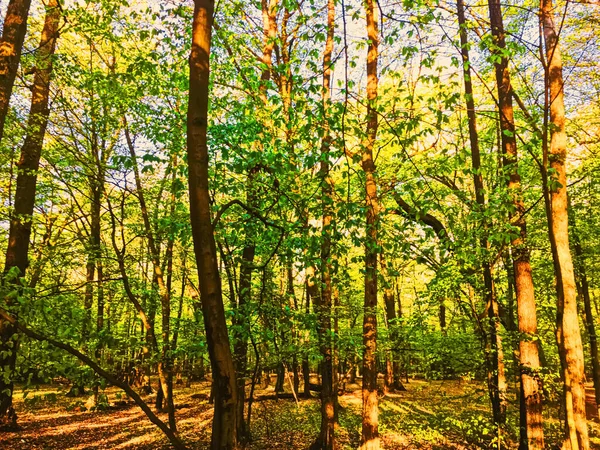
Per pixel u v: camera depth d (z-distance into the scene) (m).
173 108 7.56
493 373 9.65
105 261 11.41
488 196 8.64
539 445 8.89
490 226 8.75
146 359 8.63
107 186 9.66
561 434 10.76
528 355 9.38
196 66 2.99
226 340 2.91
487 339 9.66
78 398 19.72
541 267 12.93
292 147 6.28
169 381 11.89
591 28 11.14
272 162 5.68
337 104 5.31
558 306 7.14
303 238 5.41
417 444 11.85
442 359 10.09
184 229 6.52
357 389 24.02
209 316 2.87
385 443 12.08
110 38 8.26
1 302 3.15
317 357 7.43
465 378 9.56
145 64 6.55
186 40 6.93
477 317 9.64
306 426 13.75
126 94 7.11
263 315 6.16
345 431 13.59
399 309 24.80
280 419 14.66
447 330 10.72
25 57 8.41
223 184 6.01
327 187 5.62
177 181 5.78
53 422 15.39
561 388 9.03
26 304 3.18
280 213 6.15
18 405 17.88
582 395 6.83
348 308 9.96
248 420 6.05
